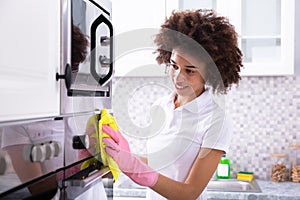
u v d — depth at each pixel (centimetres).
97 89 125
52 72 99
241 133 291
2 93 77
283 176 277
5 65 79
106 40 130
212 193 244
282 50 259
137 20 255
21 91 84
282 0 257
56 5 101
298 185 265
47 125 95
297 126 287
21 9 85
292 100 286
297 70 284
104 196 134
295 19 282
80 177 109
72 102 108
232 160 291
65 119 105
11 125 81
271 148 289
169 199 130
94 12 125
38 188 90
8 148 79
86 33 117
